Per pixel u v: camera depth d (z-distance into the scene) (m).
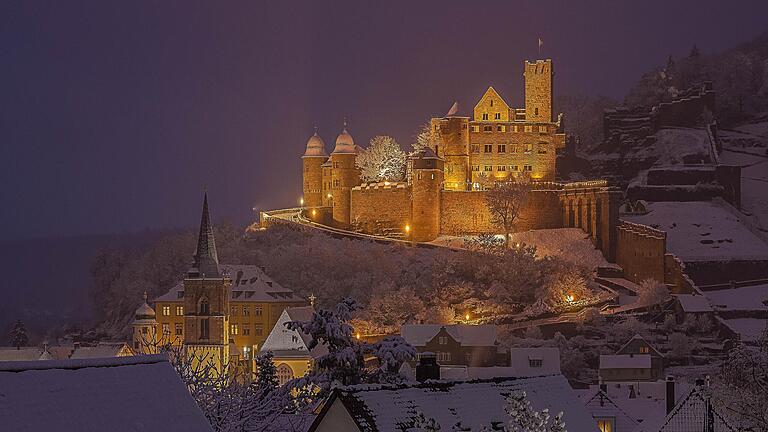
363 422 50.97
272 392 60.59
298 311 174.50
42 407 38.72
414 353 75.31
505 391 58.16
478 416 54.91
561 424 44.16
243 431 56.34
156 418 40.47
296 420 61.00
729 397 71.00
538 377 61.56
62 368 40.00
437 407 54.19
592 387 133.62
